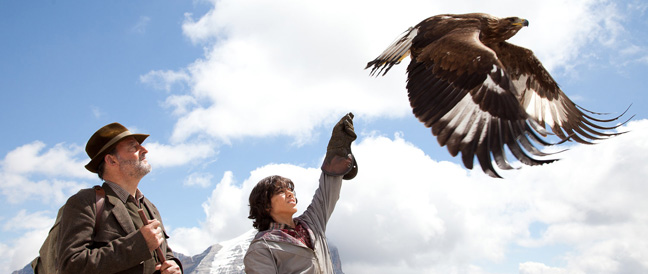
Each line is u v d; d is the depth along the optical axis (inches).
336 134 208.5
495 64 172.2
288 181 200.4
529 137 150.0
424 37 221.1
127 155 199.6
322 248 193.3
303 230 193.9
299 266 183.2
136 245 176.4
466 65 175.8
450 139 156.6
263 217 196.5
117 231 186.5
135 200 200.4
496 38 231.3
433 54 186.9
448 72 177.5
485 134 153.1
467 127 157.5
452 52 182.5
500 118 156.3
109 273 173.3
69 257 173.5
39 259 195.2
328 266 193.3
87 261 171.8
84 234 179.5
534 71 257.9
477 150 150.3
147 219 184.5
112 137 201.0
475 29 209.5
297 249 183.9
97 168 202.5
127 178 199.6
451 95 170.2
